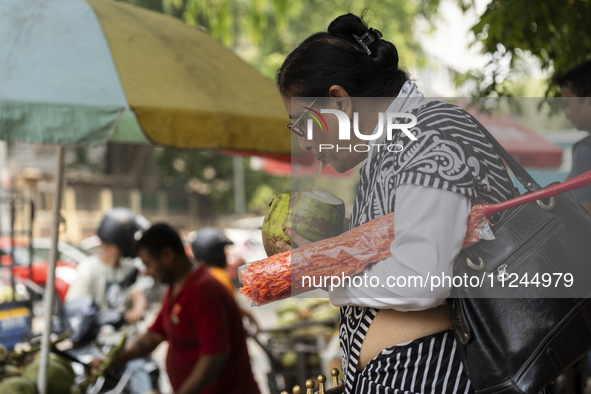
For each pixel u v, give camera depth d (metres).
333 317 5.26
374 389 1.51
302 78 1.52
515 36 3.27
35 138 2.50
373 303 1.43
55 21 2.81
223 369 3.32
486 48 3.36
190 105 2.77
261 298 1.47
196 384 3.14
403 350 1.48
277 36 15.60
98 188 22.25
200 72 3.04
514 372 1.36
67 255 10.24
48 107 2.51
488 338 1.38
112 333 4.34
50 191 18.80
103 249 4.99
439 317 1.49
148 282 9.83
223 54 3.34
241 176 24.05
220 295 3.28
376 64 1.50
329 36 1.54
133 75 2.74
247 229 17.64
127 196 23.64
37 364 3.07
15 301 4.07
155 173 23.20
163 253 3.31
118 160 22.39
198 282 3.28
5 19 2.77
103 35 2.83
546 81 3.54
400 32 13.06
